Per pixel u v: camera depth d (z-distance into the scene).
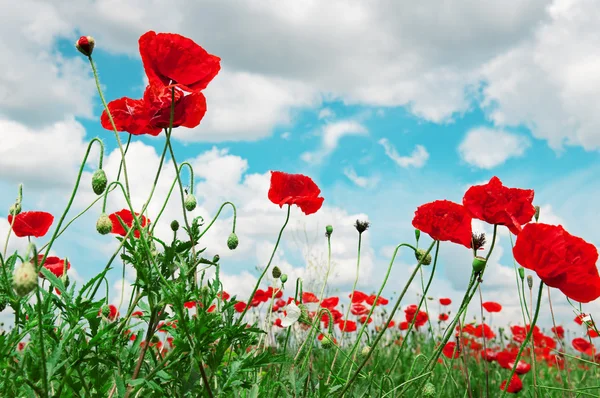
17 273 0.58
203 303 0.71
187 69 0.75
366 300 1.65
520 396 1.52
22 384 0.67
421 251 0.90
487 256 0.81
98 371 0.69
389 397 0.92
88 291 0.74
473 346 1.65
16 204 0.83
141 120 0.81
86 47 0.73
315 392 0.84
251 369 0.75
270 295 1.26
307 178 0.96
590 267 0.74
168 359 0.71
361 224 1.06
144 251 0.71
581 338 1.62
